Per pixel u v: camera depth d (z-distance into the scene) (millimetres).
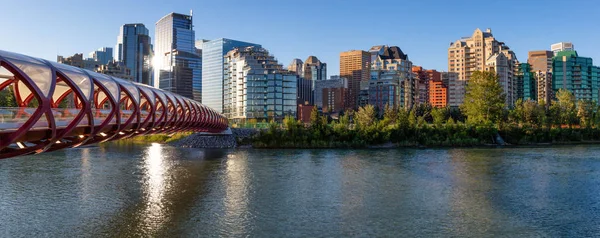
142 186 47594
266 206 39000
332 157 75312
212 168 61656
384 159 72375
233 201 40781
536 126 118875
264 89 166375
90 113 26078
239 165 64750
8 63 20188
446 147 97062
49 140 24109
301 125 100438
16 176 52750
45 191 44281
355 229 32375
